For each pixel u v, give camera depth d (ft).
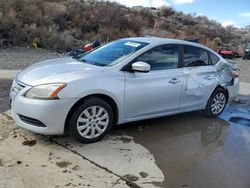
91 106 15.88
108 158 14.89
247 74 57.41
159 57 18.75
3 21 65.87
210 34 162.40
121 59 17.56
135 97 17.38
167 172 14.20
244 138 19.31
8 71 34.22
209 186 13.37
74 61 18.47
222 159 16.11
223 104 23.11
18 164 13.61
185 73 19.85
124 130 18.66
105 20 102.73
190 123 21.22
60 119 15.01
